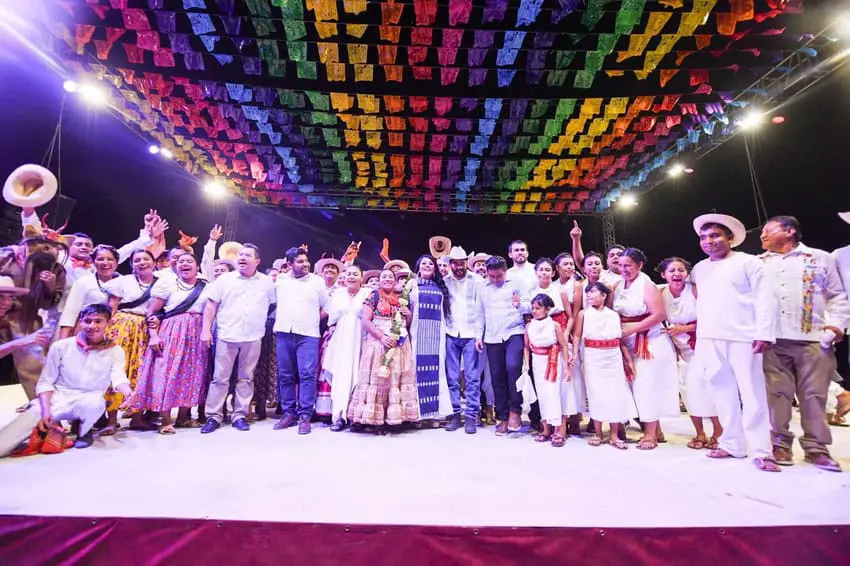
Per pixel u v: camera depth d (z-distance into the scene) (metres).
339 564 1.64
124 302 3.50
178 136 6.10
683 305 3.27
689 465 2.57
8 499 1.85
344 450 2.87
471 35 4.06
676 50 4.16
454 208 8.49
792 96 4.74
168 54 4.35
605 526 1.67
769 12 3.54
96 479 2.15
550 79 4.68
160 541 1.67
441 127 5.60
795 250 2.88
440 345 3.86
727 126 5.55
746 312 2.75
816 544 1.68
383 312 3.57
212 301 3.60
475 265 5.39
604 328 3.22
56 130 5.79
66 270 3.64
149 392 3.39
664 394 3.13
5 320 3.16
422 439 3.31
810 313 2.71
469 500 1.93
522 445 3.12
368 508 1.82
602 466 2.53
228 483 2.11
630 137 5.93
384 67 4.68
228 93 5.02
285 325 3.69
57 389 2.86
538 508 1.85
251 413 4.11
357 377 3.64
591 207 8.55
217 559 1.66
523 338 3.62
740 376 2.71
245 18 3.89
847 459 2.75
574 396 3.37
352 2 3.59
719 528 1.67
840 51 4.07
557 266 4.04
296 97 5.21
